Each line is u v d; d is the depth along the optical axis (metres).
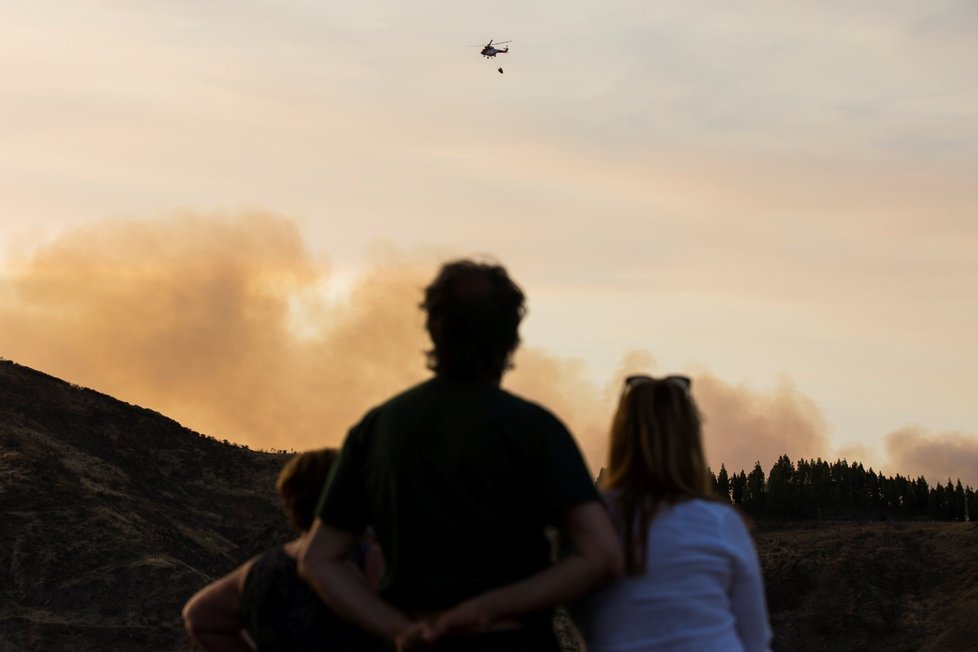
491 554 3.93
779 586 145.62
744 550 4.44
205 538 107.12
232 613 5.05
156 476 126.19
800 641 132.62
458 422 3.99
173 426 143.50
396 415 4.09
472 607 3.82
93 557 84.75
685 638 4.31
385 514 4.07
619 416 4.63
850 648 130.62
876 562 149.00
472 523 3.91
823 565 148.75
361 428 4.27
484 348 4.11
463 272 4.19
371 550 5.05
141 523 97.31
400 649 3.97
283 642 4.75
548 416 4.07
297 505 5.01
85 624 75.31
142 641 74.44
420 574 3.96
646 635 4.35
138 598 80.00
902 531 161.25
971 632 126.94
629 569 4.39
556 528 4.15
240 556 106.56
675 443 4.48
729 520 4.45
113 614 77.62
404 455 4.00
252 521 121.94
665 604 4.34
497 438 3.95
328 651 4.71
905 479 191.75
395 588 4.00
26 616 74.88
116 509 97.88
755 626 4.47
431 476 3.96
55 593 79.12
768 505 184.62
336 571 4.20
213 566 97.00
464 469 3.94
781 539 164.00
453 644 3.92
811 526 173.75
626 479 4.55
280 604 4.79
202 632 5.06
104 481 110.19
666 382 4.62
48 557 83.56
